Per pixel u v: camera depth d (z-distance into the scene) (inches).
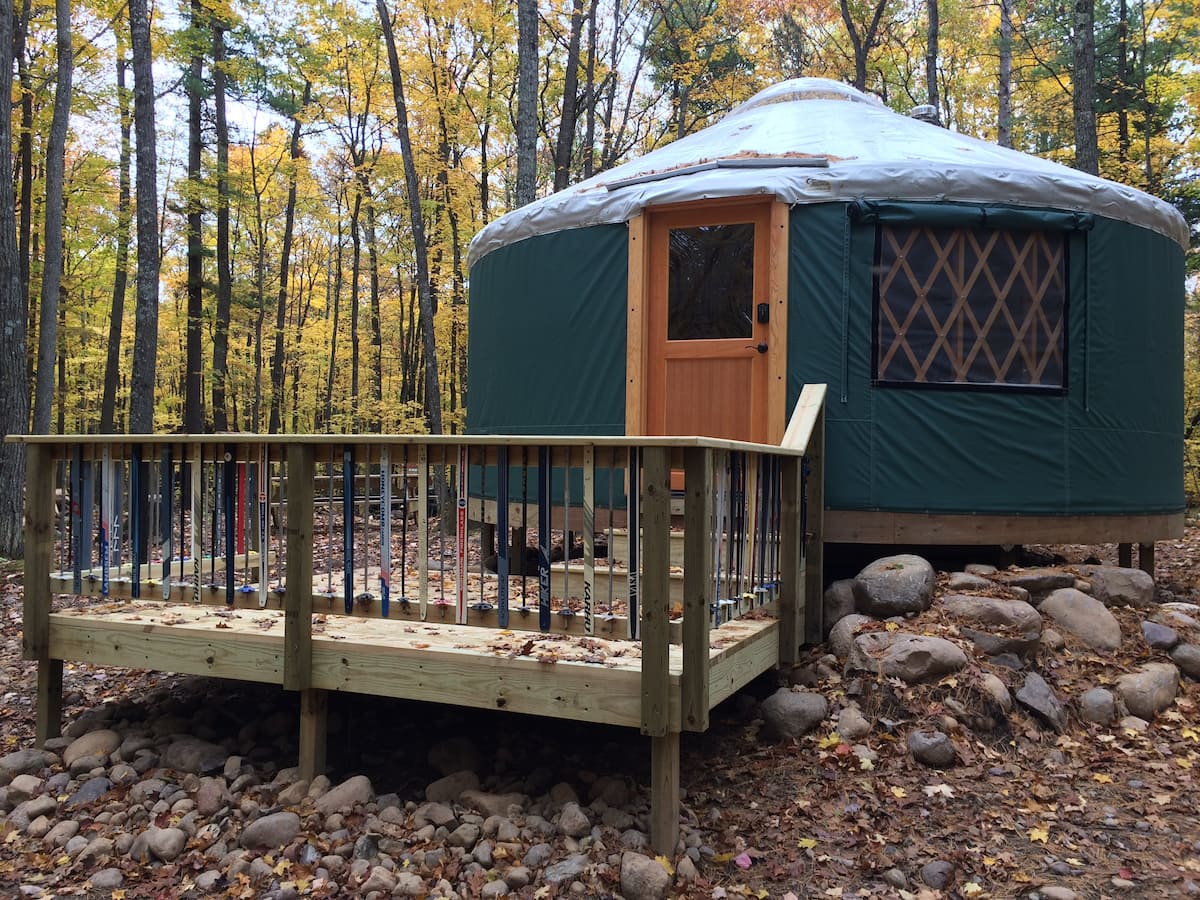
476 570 241.1
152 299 432.5
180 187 592.1
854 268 189.5
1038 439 192.2
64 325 658.8
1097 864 103.7
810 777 127.5
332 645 133.5
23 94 526.6
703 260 204.2
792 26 721.6
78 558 156.8
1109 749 132.4
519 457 119.2
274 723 160.9
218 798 129.0
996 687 137.5
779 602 151.2
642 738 150.9
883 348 188.9
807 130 233.9
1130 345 201.3
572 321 216.4
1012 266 191.5
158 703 174.9
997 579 175.9
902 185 187.9
